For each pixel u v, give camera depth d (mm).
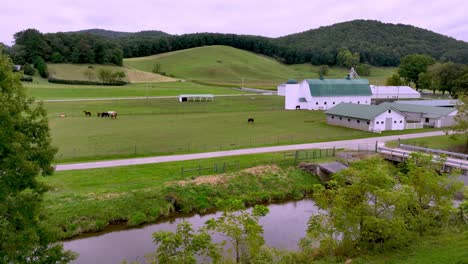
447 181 24359
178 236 18828
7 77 15852
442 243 21625
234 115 85438
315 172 44094
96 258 25984
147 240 28953
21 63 171875
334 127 70750
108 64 192375
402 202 20938
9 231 15141
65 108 90750
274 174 42000
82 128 65812
